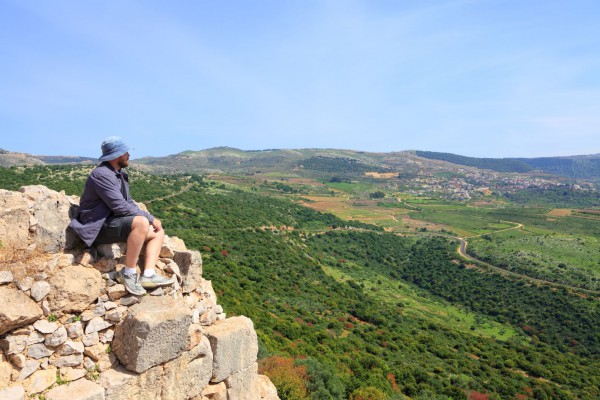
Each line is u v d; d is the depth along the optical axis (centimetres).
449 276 10856
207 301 670
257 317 4238
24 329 430
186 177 16562
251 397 685
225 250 7344
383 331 5747
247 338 664
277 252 8312
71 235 522
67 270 478
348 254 11425
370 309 6912
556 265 10981
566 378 5209
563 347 6869
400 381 3909
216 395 618
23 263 459
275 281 6706
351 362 3825
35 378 427
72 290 467
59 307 459
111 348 496
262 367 2200
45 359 443
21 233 478
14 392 402
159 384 514
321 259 10019
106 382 463
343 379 3053
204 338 598
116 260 543
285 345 3416
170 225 8088
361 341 4991
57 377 447
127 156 562
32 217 491
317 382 2283
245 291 5428
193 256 625
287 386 1964
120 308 507
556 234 14475
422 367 4594
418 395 3672
